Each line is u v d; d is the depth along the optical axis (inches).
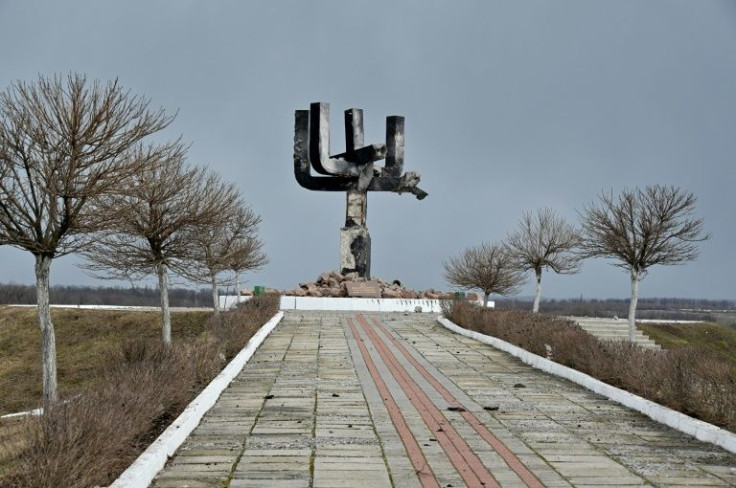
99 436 352.8
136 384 482.6
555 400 598.9
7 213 561.6
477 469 394.9
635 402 560.1
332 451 428.8
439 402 584.1
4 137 557.3
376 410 547.5
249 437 460.4
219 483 366.3
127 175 602.5
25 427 361.4
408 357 855.1
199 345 735.7
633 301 1182.9
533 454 426.9
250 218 1443.2
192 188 951.6
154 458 378.0
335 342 969.5
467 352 908.6
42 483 312.7
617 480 376.5
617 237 1175.0
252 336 940.0
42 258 585.3
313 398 592.1
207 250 1117.7
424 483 369.4
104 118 576.7
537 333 850.8
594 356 689.0
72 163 565.9
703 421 484.4
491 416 532.7
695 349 623.5
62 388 1251.2
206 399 540.4
